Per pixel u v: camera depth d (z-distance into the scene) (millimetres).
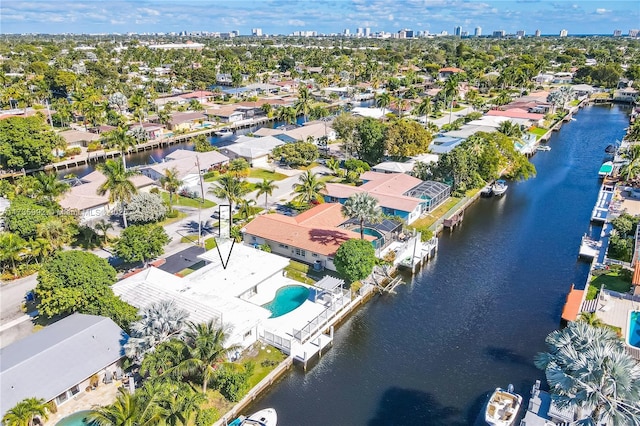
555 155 132125
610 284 62812
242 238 73938
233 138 133375
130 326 42969
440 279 66938
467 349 52062
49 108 164000
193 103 177125
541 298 62000
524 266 70625
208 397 42688
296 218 74812
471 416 42875
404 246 71500
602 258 70938
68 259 50219
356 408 43875
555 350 32750
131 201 75750
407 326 56281
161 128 145250
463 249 76312
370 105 196500
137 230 62719
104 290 50156
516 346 52531
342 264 59250
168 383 38062
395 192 88125
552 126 161375
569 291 63500
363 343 53219
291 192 95125
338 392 45812
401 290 64188
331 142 136875
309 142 122625
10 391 38531
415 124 112875
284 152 111000
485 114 167375
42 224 64750
